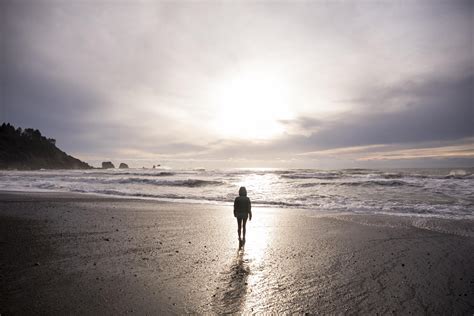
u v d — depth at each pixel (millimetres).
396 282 5340
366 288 5055
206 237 8820
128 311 4016
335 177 41781
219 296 4621
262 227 10438
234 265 6211
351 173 49594
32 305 4094
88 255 6633
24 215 11766
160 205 15898
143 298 4457
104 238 8289
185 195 21984
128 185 31375
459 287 5121
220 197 20672
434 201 17203
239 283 5191
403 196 19797
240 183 33844
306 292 4852
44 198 18188
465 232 9641
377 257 6906
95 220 11023
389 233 9516
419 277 5598
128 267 5914
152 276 5441
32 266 5770
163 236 8805
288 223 11234
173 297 4531
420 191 22234
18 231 8891
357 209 15203
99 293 4586
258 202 18219
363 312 4180
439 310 4262
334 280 5414
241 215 8094
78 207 14477
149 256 6734
